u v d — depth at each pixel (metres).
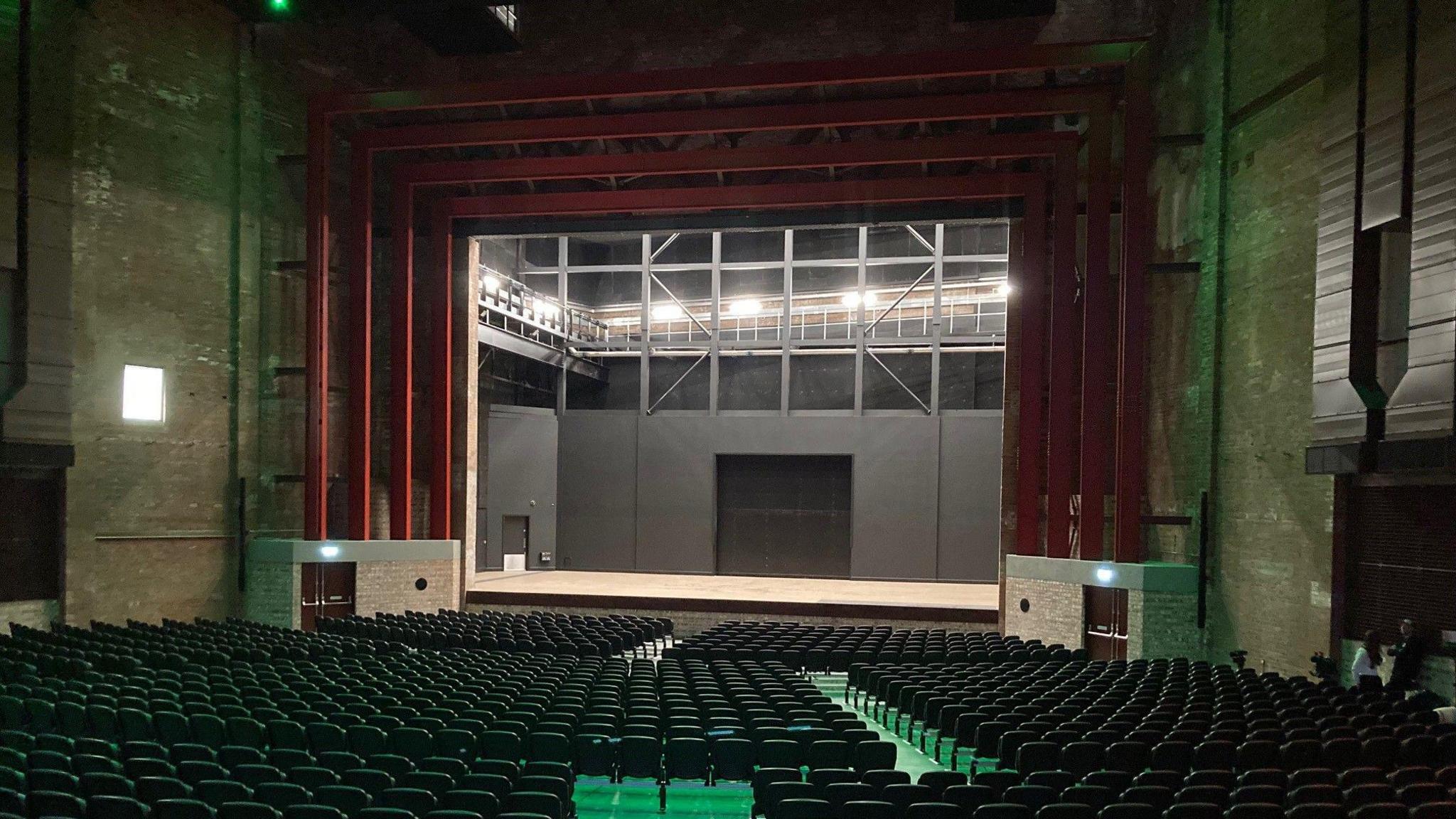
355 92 20.41
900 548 29.39
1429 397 12.16
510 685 11.55
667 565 30.78
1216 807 6.60
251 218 20.95
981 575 28.88
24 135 16.94
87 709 9.23
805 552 31.00
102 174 18.50
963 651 16.25
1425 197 12.34
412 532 23.09
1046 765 8.82
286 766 7.88
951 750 11.31
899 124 20.56
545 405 33.12
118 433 18.61
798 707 10.59
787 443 30.36
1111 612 17.81
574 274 34.00
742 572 31.30
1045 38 19.61
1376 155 13.19
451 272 23.12
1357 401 13.33
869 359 31.55
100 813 6.43
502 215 22.47
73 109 17.69
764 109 19.81
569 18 21.67
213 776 7.35
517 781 7.40
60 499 17.69
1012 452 21.16
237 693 10.38
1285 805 7.01
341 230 22.22
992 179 20.59
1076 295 20.62
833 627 19.12
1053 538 19.16
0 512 16.97
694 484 30.84
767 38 20.75
